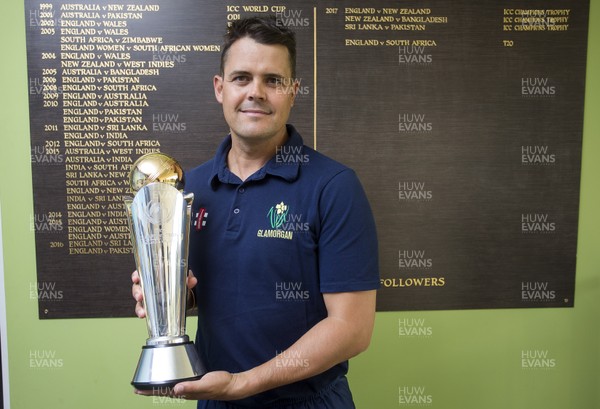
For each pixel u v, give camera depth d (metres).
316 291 1.01
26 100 1.46
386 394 1.58
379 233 1.53
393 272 1.54
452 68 1.50
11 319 1.50
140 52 1.45
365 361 1.57
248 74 0.95
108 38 1.44
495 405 1.60
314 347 0.93
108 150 1.47
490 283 1.56
